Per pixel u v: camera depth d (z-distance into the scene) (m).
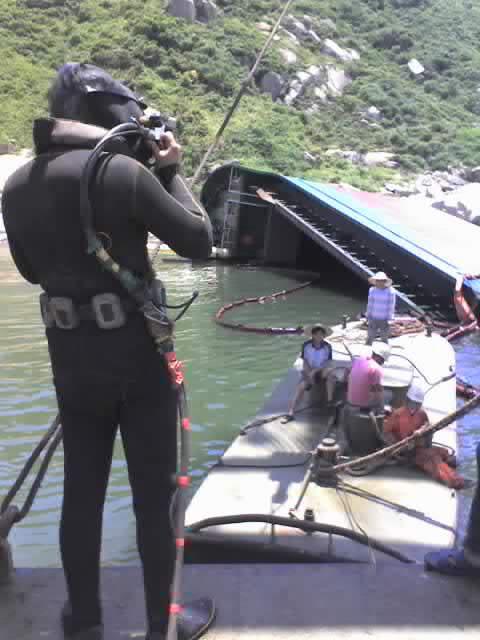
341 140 59.50
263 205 26.86
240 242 28.66
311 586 3.11
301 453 8.01
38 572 3.25
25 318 16.94
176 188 2.57
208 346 14.73
